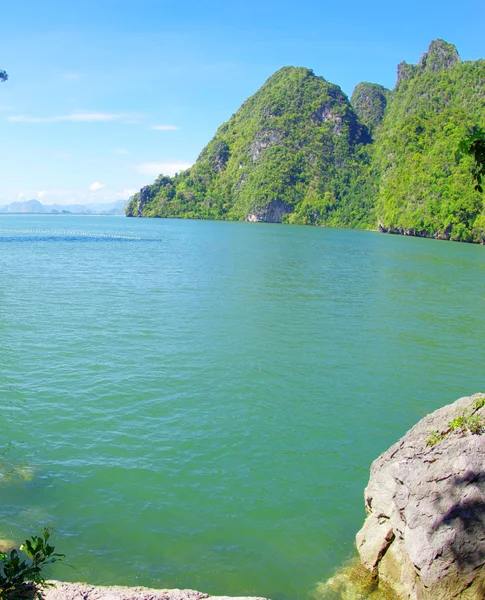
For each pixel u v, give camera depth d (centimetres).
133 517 1227
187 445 1574
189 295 3866
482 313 3669
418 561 915
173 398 1906
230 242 9988
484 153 842
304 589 1030
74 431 1625
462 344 2806
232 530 1202
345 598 1000
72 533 1155
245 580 1049
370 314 3478
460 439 989
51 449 1512
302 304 3703
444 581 892
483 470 925
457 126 16000
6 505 1236
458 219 13312
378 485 1084
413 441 1109
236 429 1691
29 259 5878
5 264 5328
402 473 1006
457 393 2088
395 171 17500
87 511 1238
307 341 2727
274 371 2238
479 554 886
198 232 13512
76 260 5950
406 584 977
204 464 1475
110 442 1568
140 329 2802
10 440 1550
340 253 8194
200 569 1073
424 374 2297
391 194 16625
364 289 4528
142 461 1472
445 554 894
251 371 2223
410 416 1853
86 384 1994
